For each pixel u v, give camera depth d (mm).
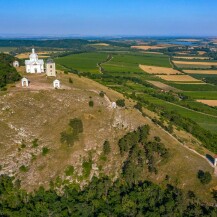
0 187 106938
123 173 115438
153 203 101000
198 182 106688
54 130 128375
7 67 162625
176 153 118562
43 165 116500
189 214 96438
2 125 125562
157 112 167500
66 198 106250
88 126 132875
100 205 102688
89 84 174625
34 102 139250
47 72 174375
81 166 118688
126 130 133125
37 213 98875
